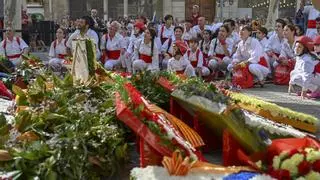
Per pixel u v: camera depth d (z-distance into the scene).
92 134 4.72
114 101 5.59
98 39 13.97
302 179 3.89
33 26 25.61
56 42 13.85
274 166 4.03
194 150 4.42
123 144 5.09
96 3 50.91
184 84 5.66
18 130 4.95
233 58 13.03
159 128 4.44
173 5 47.62
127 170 5.04
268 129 5.07
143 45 13.20
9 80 9.24
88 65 7.54
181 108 6.05
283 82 12.81
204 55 14.44
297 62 10.62
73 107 5.50
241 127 4.53
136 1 50.75
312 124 6.91
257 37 14.13
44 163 4.14
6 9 17.45
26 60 10.02
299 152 4.00
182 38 14.77
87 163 4.37
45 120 5.07
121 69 14.02
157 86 6.67
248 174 3.98
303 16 17.23
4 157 4.17
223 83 11.22
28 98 6.25
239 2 42.41
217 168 4.04
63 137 4.54
